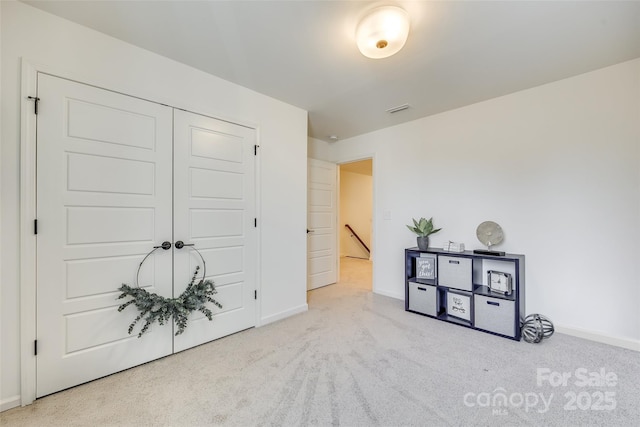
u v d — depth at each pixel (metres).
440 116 3.38
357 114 3.42
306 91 2.79
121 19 1.78
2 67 1.59
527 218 2.73
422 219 3.32
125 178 2.01
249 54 2.16
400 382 1.83
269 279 2.92
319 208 4.43
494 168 2.95
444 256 2.96
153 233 2.14
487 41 1.97
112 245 1.95
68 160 1.79
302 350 2.28
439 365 2.03
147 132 2.11
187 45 2.05
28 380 1.65
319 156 4.52
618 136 2.29
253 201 2.79
